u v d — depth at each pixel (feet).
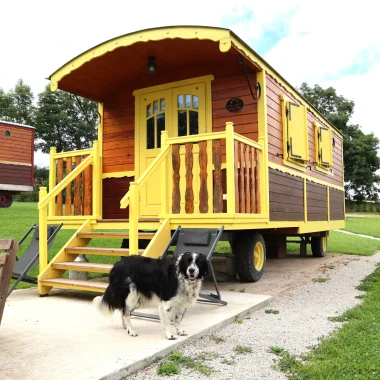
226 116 22.79
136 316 14.69
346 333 12.74
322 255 36.73
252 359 10.89
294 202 26.12
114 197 26.50
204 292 19.21
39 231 19.53
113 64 23.17
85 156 24.32
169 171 19.48
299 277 24.68
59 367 9.71
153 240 17.48
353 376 9.55
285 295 19.33
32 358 10.36
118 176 26.27
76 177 23.68
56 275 19.53
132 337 12.21
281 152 24.34
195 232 17.19
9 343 11.60
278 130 24.08
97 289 17.02
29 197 101.71
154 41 19.95
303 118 27.68
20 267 19.66
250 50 20.04
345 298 18.66
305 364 10.44
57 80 23.02
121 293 12.78
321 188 33.27
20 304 16.94
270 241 35.86
